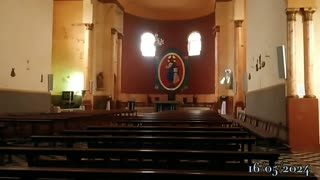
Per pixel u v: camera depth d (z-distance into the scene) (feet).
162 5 104.32
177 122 31.17
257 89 50.65
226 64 86.79
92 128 24.04
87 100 78.95
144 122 31.58
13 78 45.91
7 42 44.60
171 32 109.91
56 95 79.87
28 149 13.05
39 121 29.73
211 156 12.18
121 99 99.60
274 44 39.96
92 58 81.35
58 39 81.05
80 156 12.91
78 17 80.74
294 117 34.55
